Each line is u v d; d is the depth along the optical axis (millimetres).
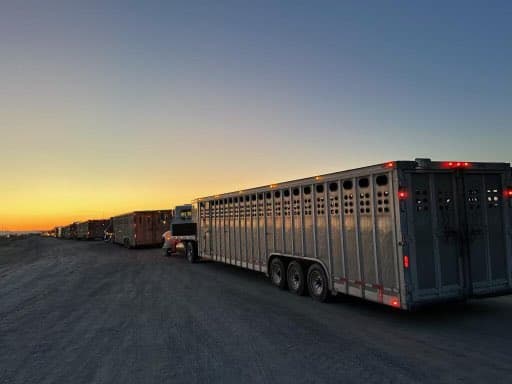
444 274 7621
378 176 7867
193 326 7961
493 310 8836
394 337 6957
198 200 18141
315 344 6641
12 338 7516
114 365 5898
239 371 5523
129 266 19938
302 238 10367
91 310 9812
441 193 7754
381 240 7766
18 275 17875
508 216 8406
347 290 8766
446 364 5602
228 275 15766
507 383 4934
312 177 9844
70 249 38938
